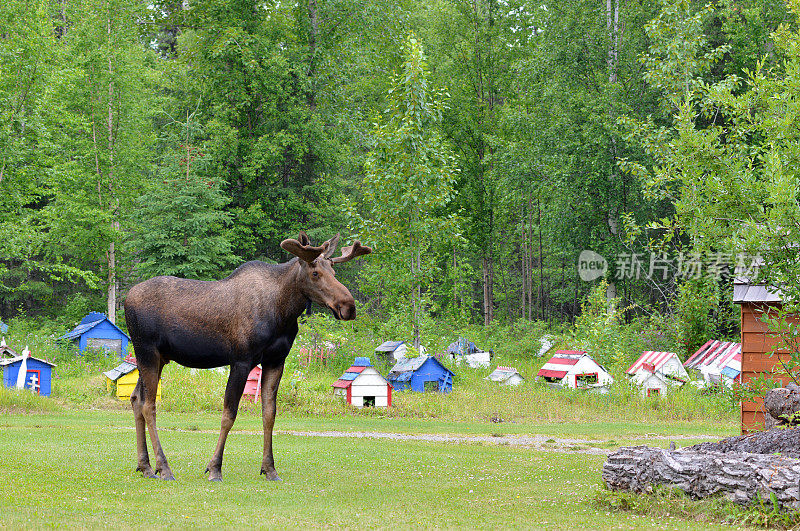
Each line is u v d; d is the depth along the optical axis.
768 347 15.88
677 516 8.54
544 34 47.50
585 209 44.25
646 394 28.08
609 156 42.22
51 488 9.07
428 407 25.95
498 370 33.00
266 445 11.00
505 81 57.19
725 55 46.56
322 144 53.56
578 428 22.47
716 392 27.59
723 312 36.00
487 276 60.75
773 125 13.72
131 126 47.34
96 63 45.69
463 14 57.44
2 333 40.22
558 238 46.34
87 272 43.47
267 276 10.82
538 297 73.44
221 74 50.72
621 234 43.84
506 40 56.00
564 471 12.97
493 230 63.34
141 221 44.53
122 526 7.08
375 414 25.30
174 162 45.75
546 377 31.67
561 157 43.75
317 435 19.27
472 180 58.03
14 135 36.75
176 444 15.07
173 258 44.12
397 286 29.91
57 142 44.19
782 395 11.88
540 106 47.78
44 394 26.56
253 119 54.22
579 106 44.09
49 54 37.50
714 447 10.82
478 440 19.27
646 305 49.66
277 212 53.62
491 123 57.12
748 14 43.72
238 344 10.51
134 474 10.57
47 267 42.28
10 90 36.56
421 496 9.92
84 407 24.77
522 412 25.81
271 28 53.56
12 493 8.55
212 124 49.59
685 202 13.96
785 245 11.48
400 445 17.02
